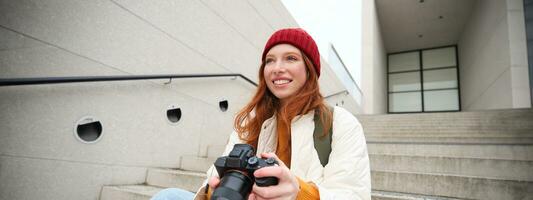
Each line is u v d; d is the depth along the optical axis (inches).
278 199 22.2
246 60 146.7
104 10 77.0
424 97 492.1
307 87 37.6
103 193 74.8
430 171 82.4
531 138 113.5
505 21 253.9
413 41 502.0
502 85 254.7
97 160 74.5
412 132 144.3
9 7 57.5
